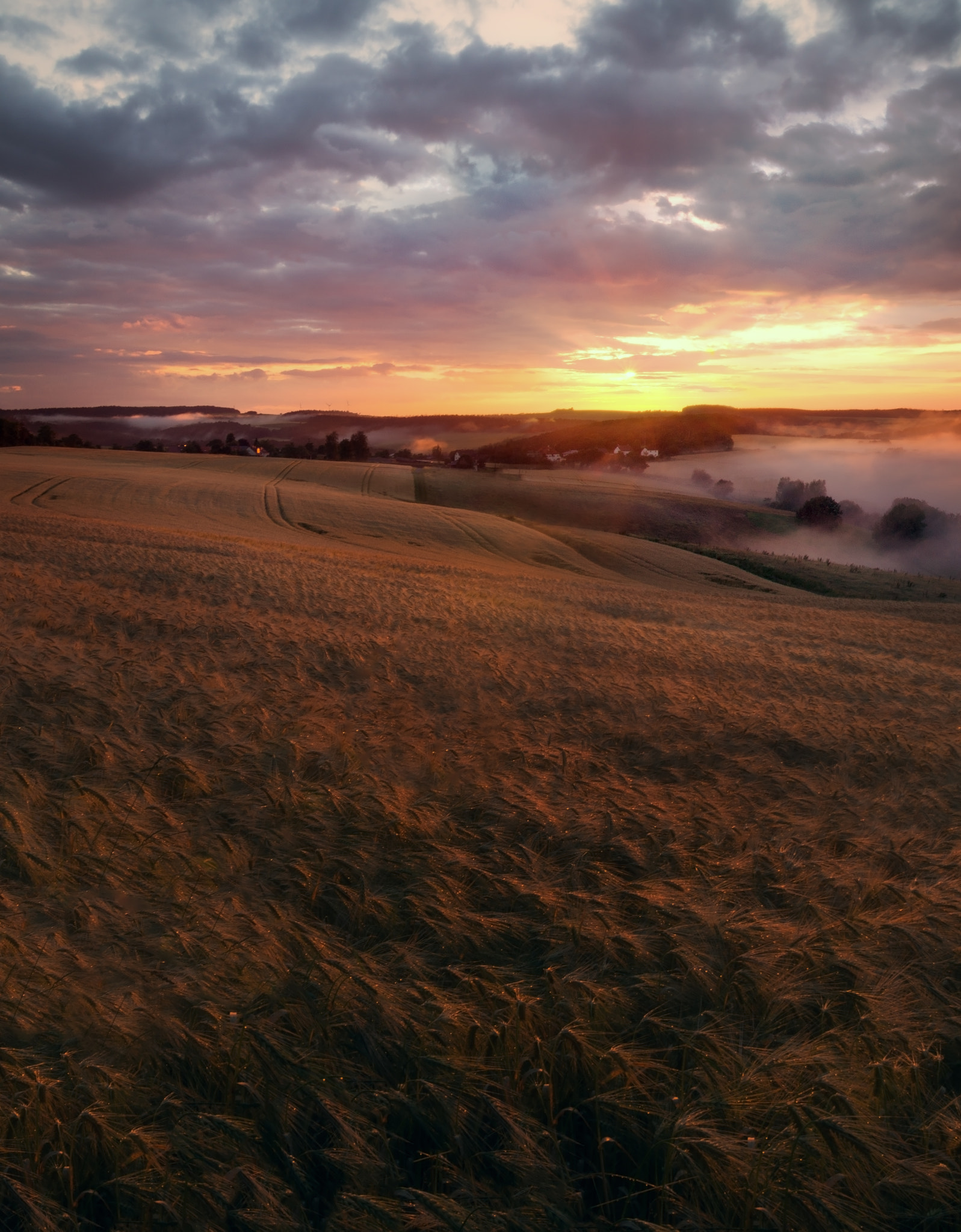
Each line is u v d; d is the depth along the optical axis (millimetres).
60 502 59250
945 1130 2701
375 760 7297
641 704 12047
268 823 5441
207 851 4938
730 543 102938
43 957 3422
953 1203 2445
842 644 29344
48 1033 3000
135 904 4125
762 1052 2947
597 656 18156
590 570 62656
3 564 21156
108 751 6195
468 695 11781
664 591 48062
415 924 4105
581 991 3316
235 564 29062
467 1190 2404
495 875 4586
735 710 12039
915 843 5707
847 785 8102
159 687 8883
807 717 12242
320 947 3523
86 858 4406
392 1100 2740
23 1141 2484
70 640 11602
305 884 4430
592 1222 2355
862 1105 2717
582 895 4180
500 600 30188
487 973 3520
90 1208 2459
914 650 29031
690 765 8758
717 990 3475
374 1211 2219
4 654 9227
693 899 4316
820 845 5824
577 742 9344
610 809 6020
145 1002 3172
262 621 16688
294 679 10938
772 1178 2406
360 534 63531
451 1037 3008
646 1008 3422
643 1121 2809
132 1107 2717
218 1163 2432
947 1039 3295
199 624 15305
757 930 3840
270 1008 3252
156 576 23328
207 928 3766
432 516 75312
